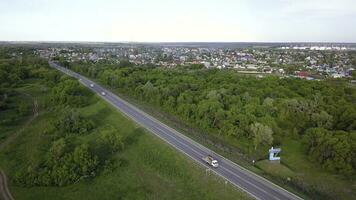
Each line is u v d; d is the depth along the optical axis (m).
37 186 81.94
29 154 100.38
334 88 169.12
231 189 74.81
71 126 119.81
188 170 86.38
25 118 136.88
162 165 91.75
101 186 82.50
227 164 89.38
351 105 130.00
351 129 110.19
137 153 101.50
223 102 138.25
